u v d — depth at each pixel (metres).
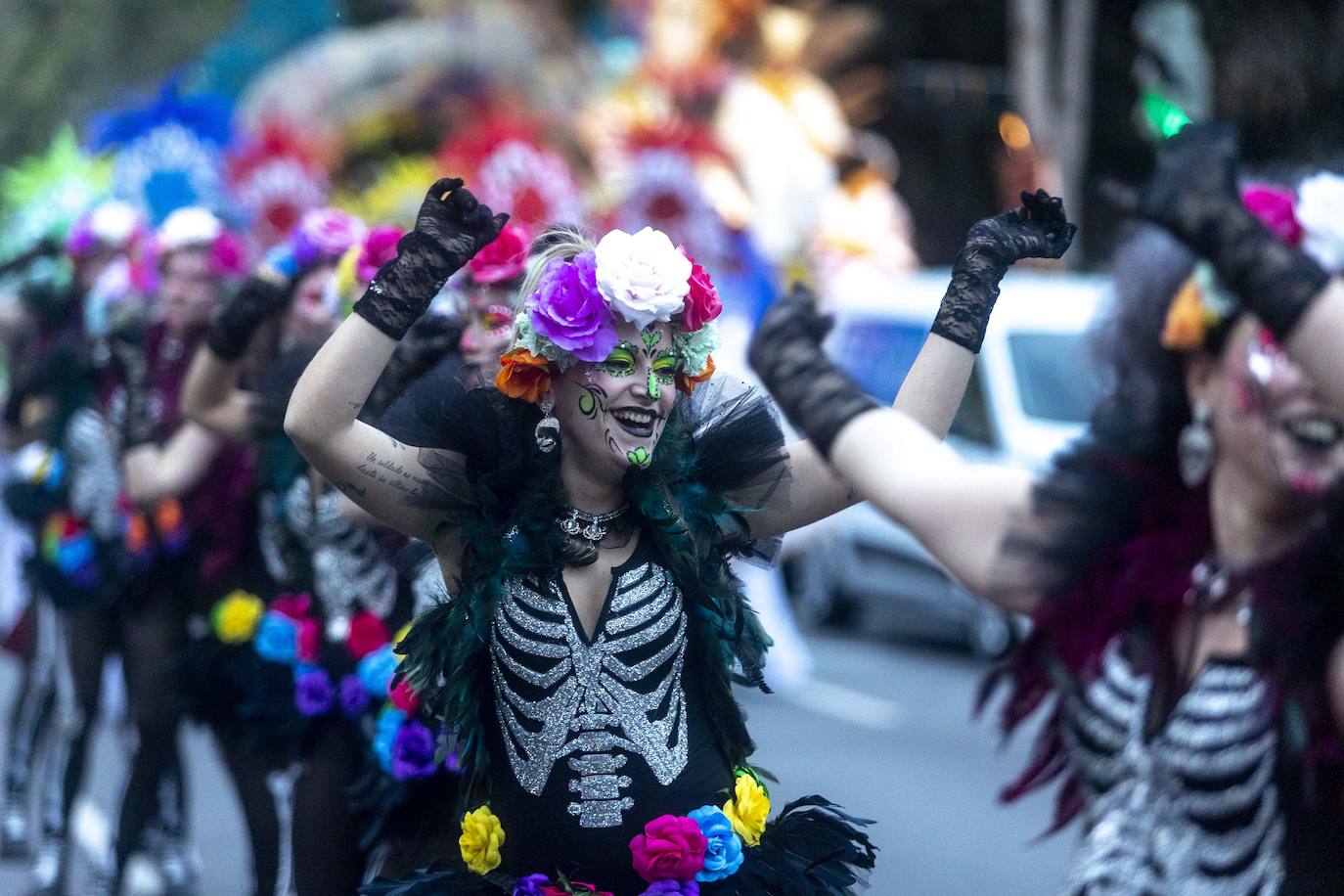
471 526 7.60
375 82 45.69
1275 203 5.48
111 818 18.23
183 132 22.95
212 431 12.12
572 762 7.49
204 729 12.16
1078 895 5.73
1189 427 5.70
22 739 16.81
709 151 31.75
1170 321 5.59
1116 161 43.47
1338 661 5.31
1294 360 5.00
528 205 21.75
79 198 18.11
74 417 15.26
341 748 10.73
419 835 10.05
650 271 7.34
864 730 22.77
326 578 10.97
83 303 16.47
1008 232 7.09
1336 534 5.34
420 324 9.62
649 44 36.62
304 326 11.80
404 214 21.84
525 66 45.31
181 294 14.20
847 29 39.31
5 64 64.25
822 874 7.77
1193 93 30.92
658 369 7.50
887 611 33.31
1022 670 5.91
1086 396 25.44
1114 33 41.81
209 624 12.11
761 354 6.08
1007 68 47.59
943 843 16.92
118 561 14.43
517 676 7.53
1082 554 5.69
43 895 14.95
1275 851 5.39
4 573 20.81
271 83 45.50
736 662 7.91
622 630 7.52
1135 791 5.65
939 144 48.22
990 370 25.91
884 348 29.80
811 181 34.38
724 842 7.46
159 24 64.88
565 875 7.52
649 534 7.71
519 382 7.50
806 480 7.96
